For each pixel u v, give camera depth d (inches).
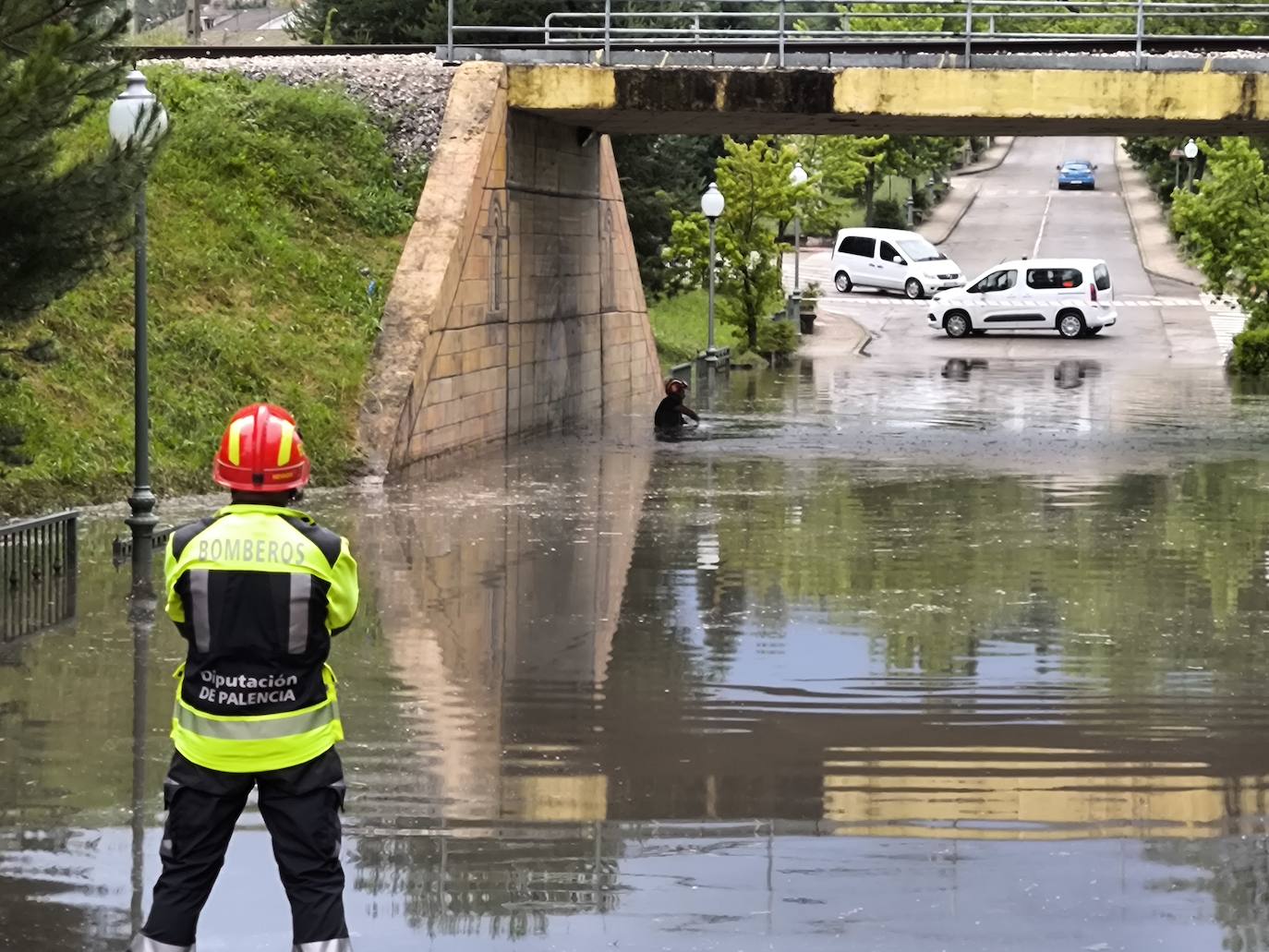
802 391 1357.0
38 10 488.1
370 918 266.2
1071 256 2559.1
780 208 1657.2
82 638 468.4
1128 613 519.2
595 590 553.3
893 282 2272.4
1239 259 1595.7
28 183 488.4
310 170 953.5
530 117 1052.5
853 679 434.6
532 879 284.2
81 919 263.6
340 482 803.4
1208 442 1010.7
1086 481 836.0
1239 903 274.8
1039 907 272.5
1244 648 470.9
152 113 506.0
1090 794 336.5
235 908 269.1
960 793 336.5
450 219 935.7
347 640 475.5
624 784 341.1
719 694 417.7
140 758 354.0
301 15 1551.4
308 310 876.0
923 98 954.7
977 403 1254.9
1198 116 936.9
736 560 609.3
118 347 772.6
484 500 765.9
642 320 1373.0
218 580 225.8
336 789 231.6
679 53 1029.8
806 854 298.0
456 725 386.9
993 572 586.9
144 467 566.9
